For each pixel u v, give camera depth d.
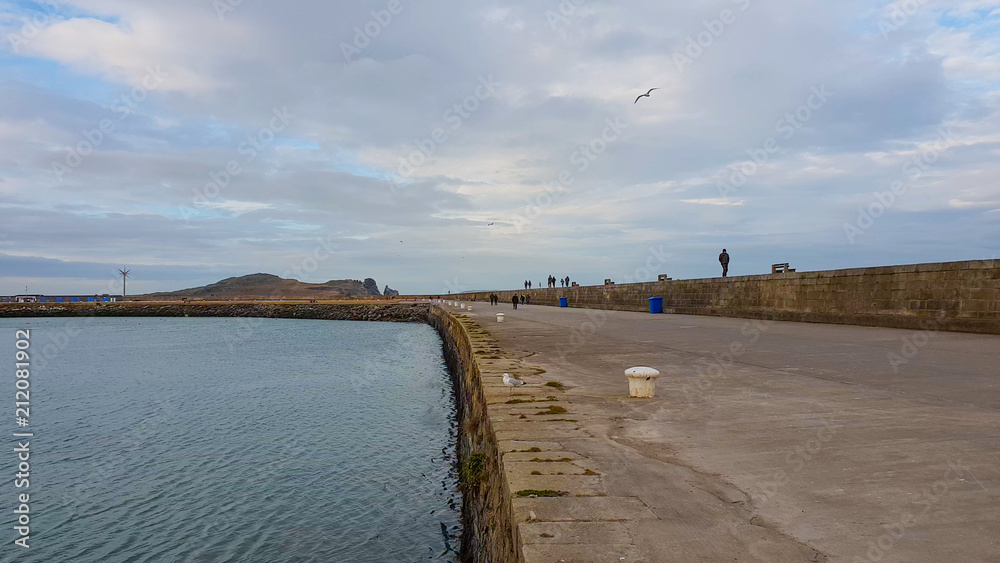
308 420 16.23
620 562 2.77
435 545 8.61
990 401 6.21
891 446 4.61
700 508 3.48
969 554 2.78
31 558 8.18
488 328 19.86
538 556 2.85
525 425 5.75
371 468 12.02
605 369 9.81
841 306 17.70
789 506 3.47
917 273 14.96
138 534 9.00
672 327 18.84
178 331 58.25
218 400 19.38
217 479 11.32
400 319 73.88
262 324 71.25
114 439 14.25
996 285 12.84
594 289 40.88
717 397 6.96
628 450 4.80
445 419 16.39
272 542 8.72
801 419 5.67
